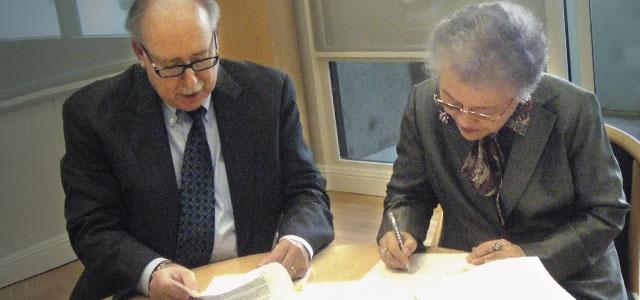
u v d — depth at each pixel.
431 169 1.82
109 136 1.87
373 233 3.77
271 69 2.04
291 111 2.03
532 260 1.51
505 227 1.76
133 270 1.73
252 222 1.96
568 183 1.68
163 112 1.89
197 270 1.75
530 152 1.67
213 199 1.91
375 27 3.95
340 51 4.12
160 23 1.66
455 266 1.62
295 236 1.79
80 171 1.90
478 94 1.49
